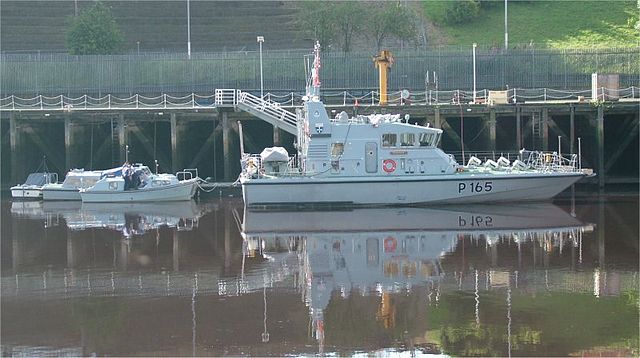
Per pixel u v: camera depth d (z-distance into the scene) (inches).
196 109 5866.1
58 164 6471.5
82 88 7352.4
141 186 5319.9
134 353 2331.4
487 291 2883.9
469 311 2655.0
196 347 2358.5
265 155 4808.1
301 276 3137.3
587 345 2341.3
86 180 5531.5
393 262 3351.4
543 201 4945.9
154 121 6146.7
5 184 6505.9
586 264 3287.4
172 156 5900.6
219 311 2689.5
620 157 6225.4
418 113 5693.9
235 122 5935.0
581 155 5979.3
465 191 4800.7
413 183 4768.7
